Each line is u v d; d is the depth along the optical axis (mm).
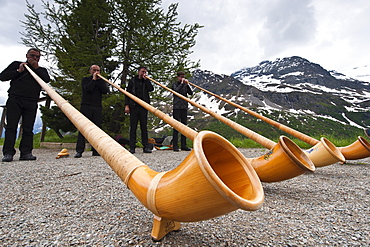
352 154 4629
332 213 1901
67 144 9523
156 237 1273
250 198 932
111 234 1391
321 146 3248
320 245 1334
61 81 9766
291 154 2150
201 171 928
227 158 1114
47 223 1566
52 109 10586
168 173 1113
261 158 2432
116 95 9539
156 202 1092
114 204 1984
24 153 4910
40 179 2941
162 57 10578
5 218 1653
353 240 1406
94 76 5277
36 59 4766
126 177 1232
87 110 5461
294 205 2107
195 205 976
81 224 1549
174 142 7734
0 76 4574
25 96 4781
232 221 1677
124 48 10812
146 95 6672
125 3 9617
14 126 4707
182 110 7414
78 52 9656
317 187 2812
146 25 10297
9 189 2443
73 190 2438
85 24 9859
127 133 11375
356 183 3049
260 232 1492
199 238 1359
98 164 4270
